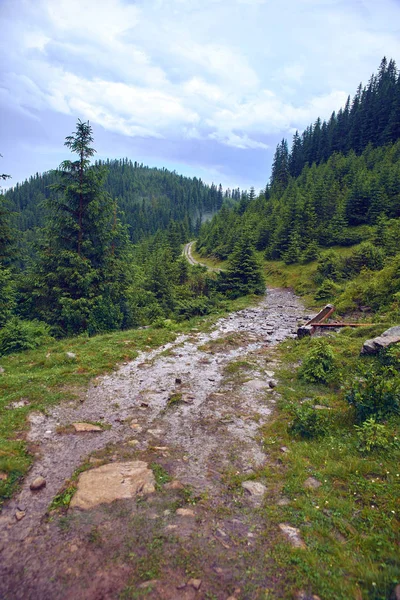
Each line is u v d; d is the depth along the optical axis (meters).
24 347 12.05
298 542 3.95
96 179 16.95
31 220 125.56
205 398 8.51
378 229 35.91
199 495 4.82
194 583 3.39
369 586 3.33
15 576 3.47
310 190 55.59
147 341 13.65
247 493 4.88
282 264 44.16
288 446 6.12
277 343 14.20
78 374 9.67
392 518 4.20
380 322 14.58
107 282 17.27
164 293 26.14
